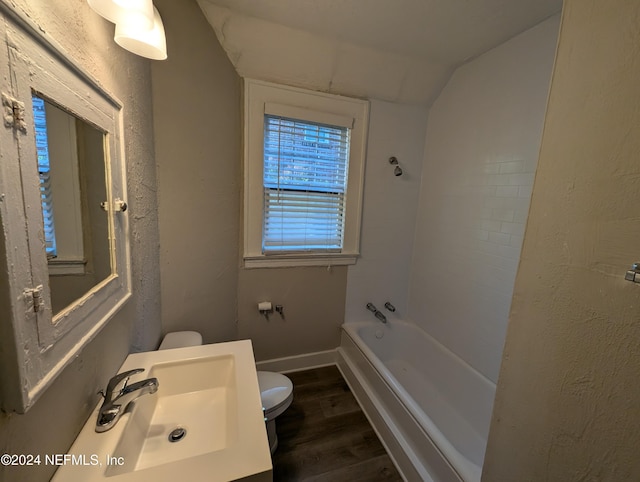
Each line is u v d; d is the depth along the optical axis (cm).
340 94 188
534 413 72
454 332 194
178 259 150
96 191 75
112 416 72
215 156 158
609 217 55
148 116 124
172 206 143
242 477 60
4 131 41
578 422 61
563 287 64
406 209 227
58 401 60
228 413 91
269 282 195
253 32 150
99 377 79
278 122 178
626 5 51
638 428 51
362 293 227
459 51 167
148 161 124
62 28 59
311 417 169
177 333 149
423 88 199
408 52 171
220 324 177
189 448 81
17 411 45
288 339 210
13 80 43
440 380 199
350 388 197
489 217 166
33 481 52
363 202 212
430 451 123
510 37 150
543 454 69
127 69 99
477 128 173
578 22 60
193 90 143
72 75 60
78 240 65
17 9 42
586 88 59
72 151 63
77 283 65
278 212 190
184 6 133
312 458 141
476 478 101
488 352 168
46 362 51
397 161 215
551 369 67
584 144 59
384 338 229
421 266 227
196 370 104
